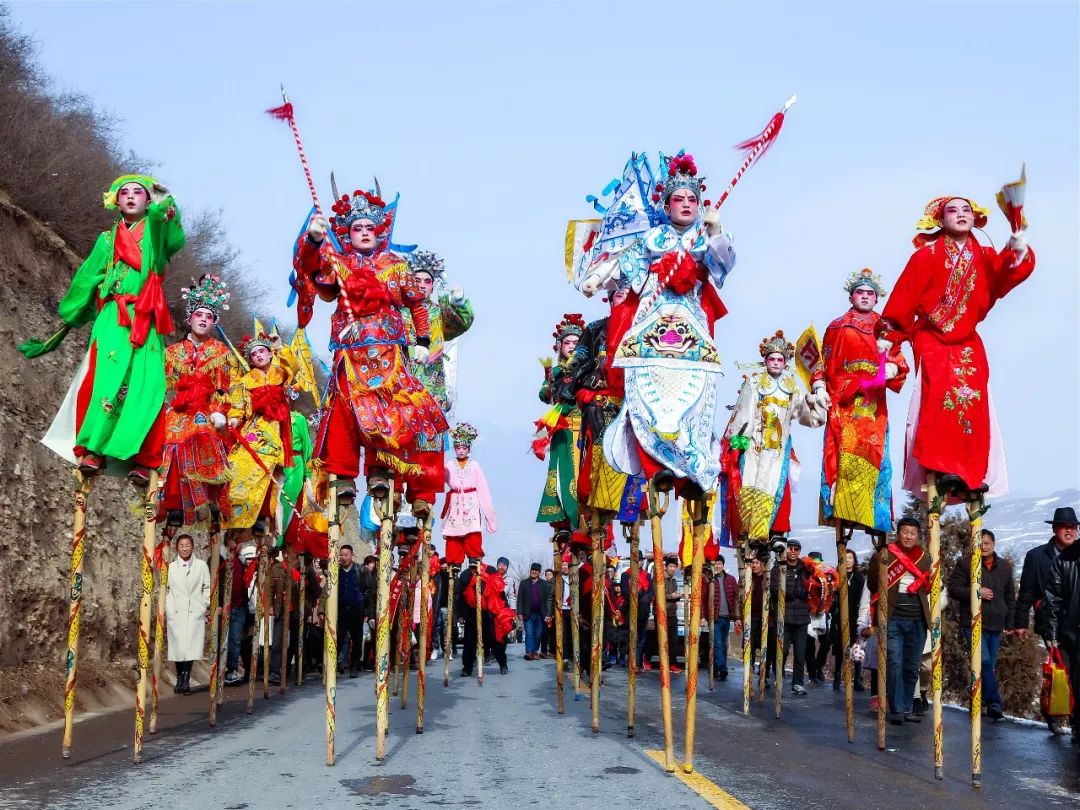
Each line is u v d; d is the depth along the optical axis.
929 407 8.36
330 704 8.11
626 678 18.36
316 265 8.92
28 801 6.69
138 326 8.59
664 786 7.25
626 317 8.93
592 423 10.48
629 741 9.52
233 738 9.79
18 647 13.80
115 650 17.03
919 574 12.25
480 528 17.12
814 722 11.85
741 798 6.95
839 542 10.63
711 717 11.99
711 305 8.73
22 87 18.11
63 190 17.81
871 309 11.07
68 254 17.25
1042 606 11.45
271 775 7.64
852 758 9.02
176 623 15.66
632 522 9.91
